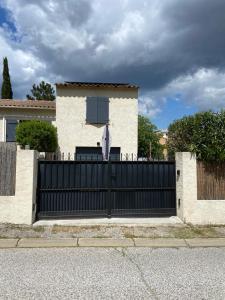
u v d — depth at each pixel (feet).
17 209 28.12
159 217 31.19
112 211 30.71
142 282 15.94
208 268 18.24
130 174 31.24
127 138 66.08
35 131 58.70
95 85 65.51
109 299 13.83
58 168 30.37
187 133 33.24
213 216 29.81
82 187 30.58
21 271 17.54
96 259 20.04
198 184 30.07
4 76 115.24
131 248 22.84
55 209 30.12
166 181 31.73
